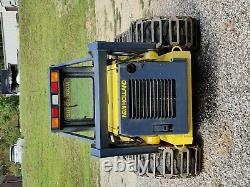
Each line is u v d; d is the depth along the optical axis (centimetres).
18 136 2064
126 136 548
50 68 563
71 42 1231
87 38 1113
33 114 1609
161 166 602
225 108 547
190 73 548
